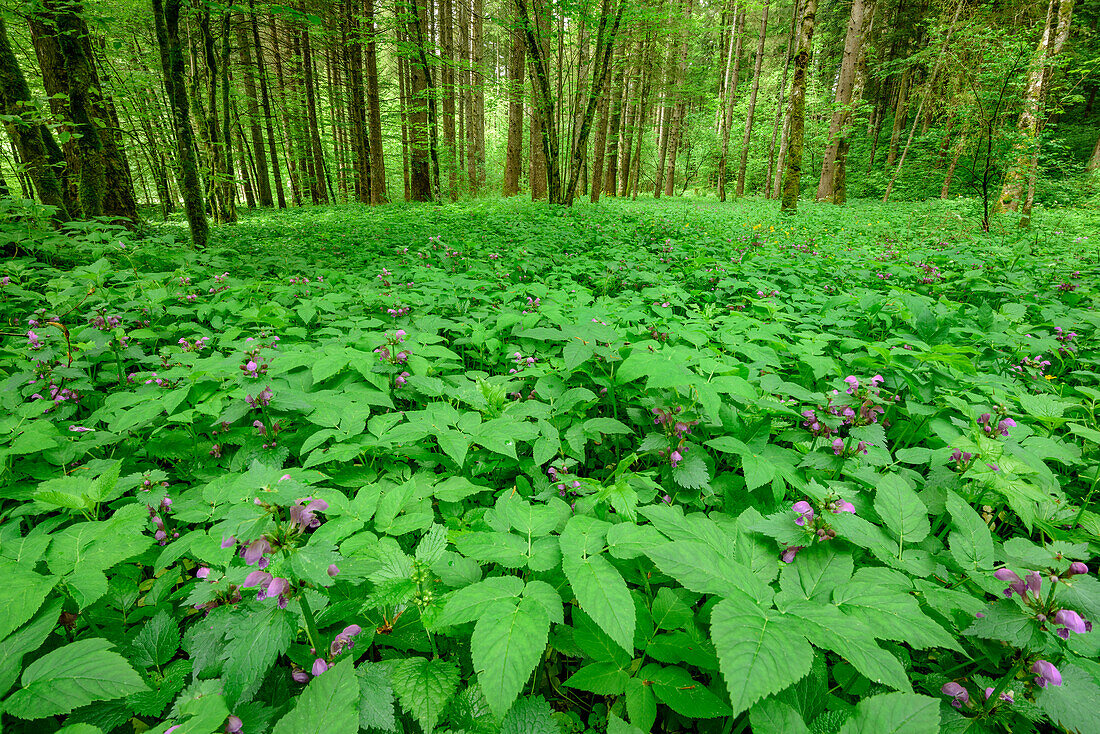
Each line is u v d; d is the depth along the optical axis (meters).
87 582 1.87
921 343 4.06
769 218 17.03
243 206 31.39
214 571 2.03
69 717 1.62
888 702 1.45
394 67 36.56
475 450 3.18
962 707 1.79
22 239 6.88
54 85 9.09
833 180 24.27
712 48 43.81
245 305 5.51
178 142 8.80
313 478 2.49
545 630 1.64
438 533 2.03
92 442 2.96
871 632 1.63
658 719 1.93
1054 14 13.70
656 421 3.04
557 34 17.36
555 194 18.95
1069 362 4.75
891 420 3.74
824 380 4.14
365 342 4.19
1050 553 1.76
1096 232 12.40
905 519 2.29
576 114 20.73
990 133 12.30
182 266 6.66
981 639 1.89
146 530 2.58
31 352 3.62
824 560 2.06
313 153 29.58
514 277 7.82
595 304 5.94
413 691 1.68
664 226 13.43
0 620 1.62
